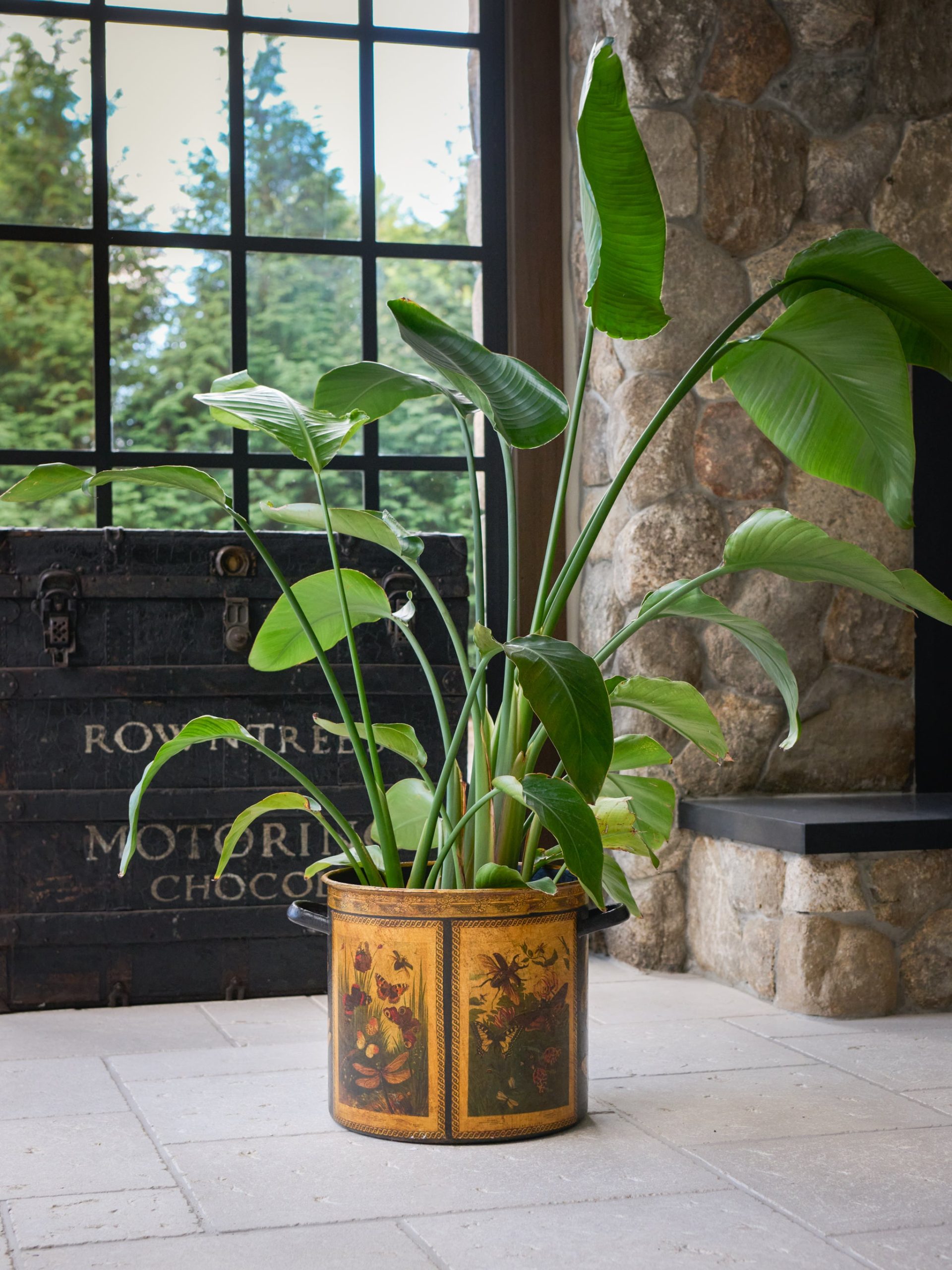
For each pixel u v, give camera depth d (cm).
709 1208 152
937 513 305
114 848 264
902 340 194
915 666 305
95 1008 263
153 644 265
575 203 319
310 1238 143
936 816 255
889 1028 241
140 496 312
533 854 190
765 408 195
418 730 278
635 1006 258
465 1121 174
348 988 181
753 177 299
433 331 173
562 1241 142
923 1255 139
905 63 307
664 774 292
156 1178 162
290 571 272
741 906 271
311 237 317
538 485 321
